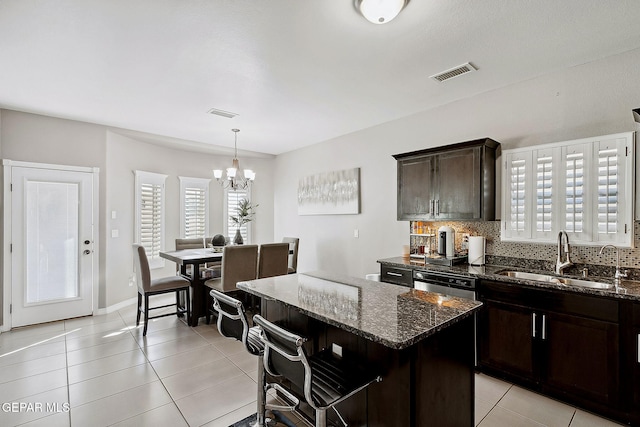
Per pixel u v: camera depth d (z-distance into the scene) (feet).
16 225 12.48
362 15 6.66
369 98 11.41
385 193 14.32
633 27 7.09
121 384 8.39
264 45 7.83
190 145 18.07
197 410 7.29
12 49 7.96
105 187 14.58
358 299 6.07
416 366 4.56
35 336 11.68
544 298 7.75
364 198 15.29
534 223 9.22
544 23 6.95
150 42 7.68
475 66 8.99
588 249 8.71
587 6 6.37
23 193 12.63
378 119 13.87
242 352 10.40
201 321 13.51
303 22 6.89
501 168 10.29
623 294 6.64
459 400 5.34
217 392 8.04
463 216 10.23
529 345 8.01
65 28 7.08
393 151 13.96
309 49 8.02
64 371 9.08
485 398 7.79
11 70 9.11
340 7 6.40
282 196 21.29
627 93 8.16
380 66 8.96
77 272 13.82
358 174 15.51
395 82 10.04
